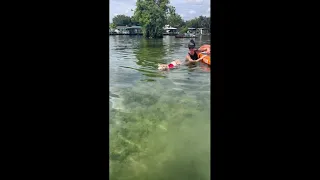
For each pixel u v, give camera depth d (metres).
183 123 4.52
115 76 6.43
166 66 6.58
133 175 3.17
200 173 3.17
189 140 3.98
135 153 3.68
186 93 5.54
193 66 6.47
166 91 5.65
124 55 7.81
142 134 4.29
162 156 3.56
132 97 5.46
